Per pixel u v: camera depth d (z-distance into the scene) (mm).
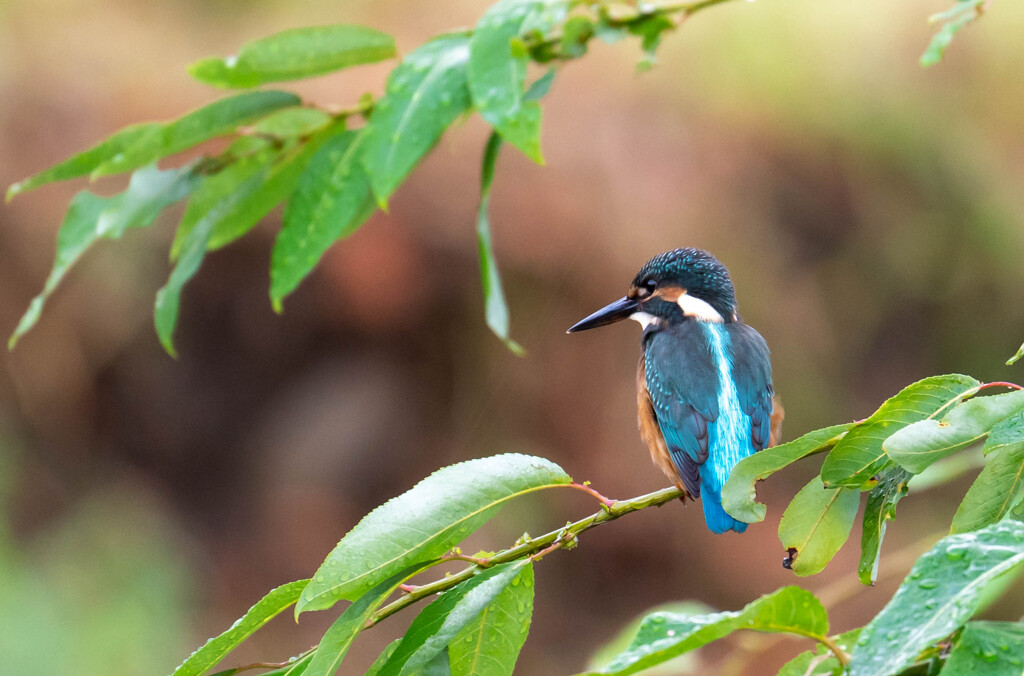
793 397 13547
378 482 13516
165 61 13086
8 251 12359
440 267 13219
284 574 13148
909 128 13938
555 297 13281
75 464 12773
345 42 3484
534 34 3719
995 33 14031
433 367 13570
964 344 14156
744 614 1834
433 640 2398
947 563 1834
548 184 13156
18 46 12562
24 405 12547
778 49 13773
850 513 2627
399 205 13055
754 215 13648
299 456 13484
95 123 12633
